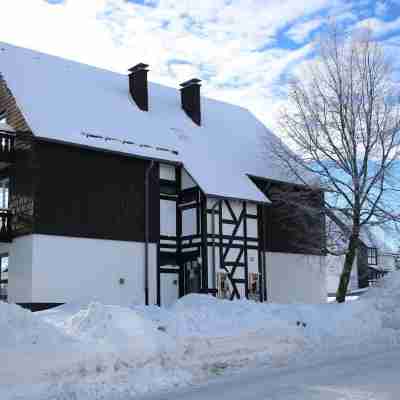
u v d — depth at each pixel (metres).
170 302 22.14
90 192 20.34
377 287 18.81
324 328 13.91
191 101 26.52
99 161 20.77
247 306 14.05
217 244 22.31
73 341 9.34
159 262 21.92
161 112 25.48
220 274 22.14
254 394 7.92
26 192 19.38
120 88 25.48
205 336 11.15
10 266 19.88
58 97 21.70
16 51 23.20
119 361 9.23
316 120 22.22
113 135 21.39
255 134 28.83
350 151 21.38
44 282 18.83
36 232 18.88
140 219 21.70
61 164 19.73
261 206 24.41
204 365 10.14
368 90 21.66
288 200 23.95
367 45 22.02
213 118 27.89
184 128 25.20
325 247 23.06
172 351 10.12
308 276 27.59
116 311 10.62
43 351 8.77
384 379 8.61
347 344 13.16
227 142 26.23
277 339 12.28
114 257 20.70
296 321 13.80
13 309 9.38
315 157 22.16
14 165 20.27
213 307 13.66
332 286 39.44
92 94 23.45
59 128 19.86
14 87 20.73
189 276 22.28
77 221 19.86
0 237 19.59
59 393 8.12
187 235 22.50
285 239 26.52
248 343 11.61
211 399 7.76
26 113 19.73
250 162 25.55
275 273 25.83
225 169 23.86
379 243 23.73
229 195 22.14
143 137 22.48
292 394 7.79
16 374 8.22
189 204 22.53
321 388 8.12
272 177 25.44
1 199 20.88
